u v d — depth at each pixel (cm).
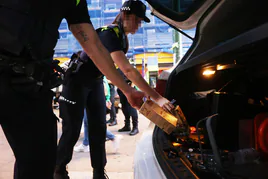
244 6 160
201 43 207
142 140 185
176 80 210
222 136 163
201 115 207
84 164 313
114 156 347
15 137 89
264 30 84
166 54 1722
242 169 131
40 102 92
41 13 84
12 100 85
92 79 208
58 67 100
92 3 1563
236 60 150
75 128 205
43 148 92
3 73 83
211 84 210
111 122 648
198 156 148
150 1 197
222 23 186
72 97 200
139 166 139
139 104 152
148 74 1345
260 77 163
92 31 116
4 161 322
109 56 126
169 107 167
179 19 194
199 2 172
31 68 83
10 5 78
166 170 116
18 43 78
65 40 1441
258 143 146
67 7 99
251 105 167
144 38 1720
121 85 140
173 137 186
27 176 90
